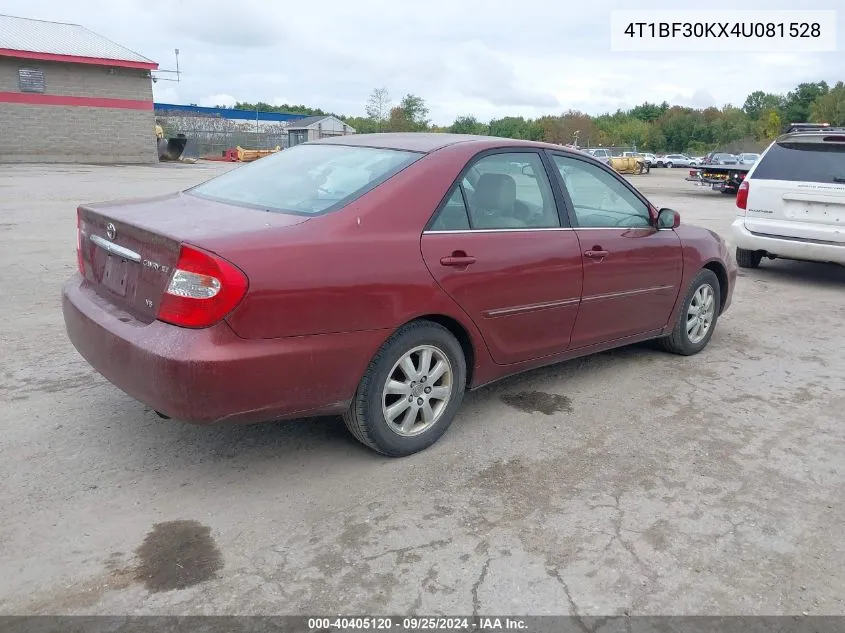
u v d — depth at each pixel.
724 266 5.43
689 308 5.20
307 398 3.05
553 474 3.41
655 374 4.92
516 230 3.83
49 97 27.75
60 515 2.91
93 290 3.49
